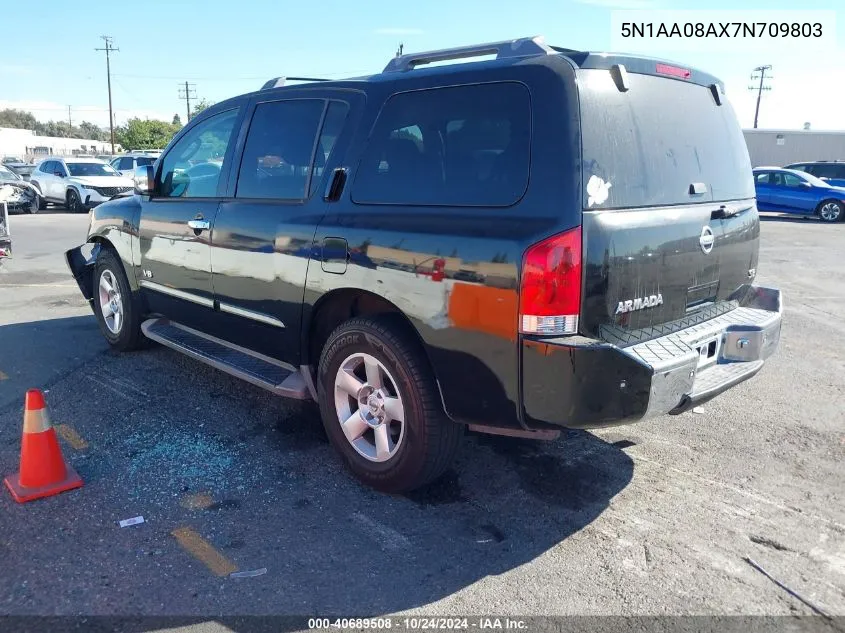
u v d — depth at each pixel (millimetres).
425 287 3221
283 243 3945
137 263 5441
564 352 2848
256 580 2957
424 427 3369
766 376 5723
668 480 3869
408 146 3502
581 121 2939
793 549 3217
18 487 3631
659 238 3178
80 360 5883
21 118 140000
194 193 4844
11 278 9914
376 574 3012
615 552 3186
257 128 4406
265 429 4512
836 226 19000
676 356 3082
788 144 38250
